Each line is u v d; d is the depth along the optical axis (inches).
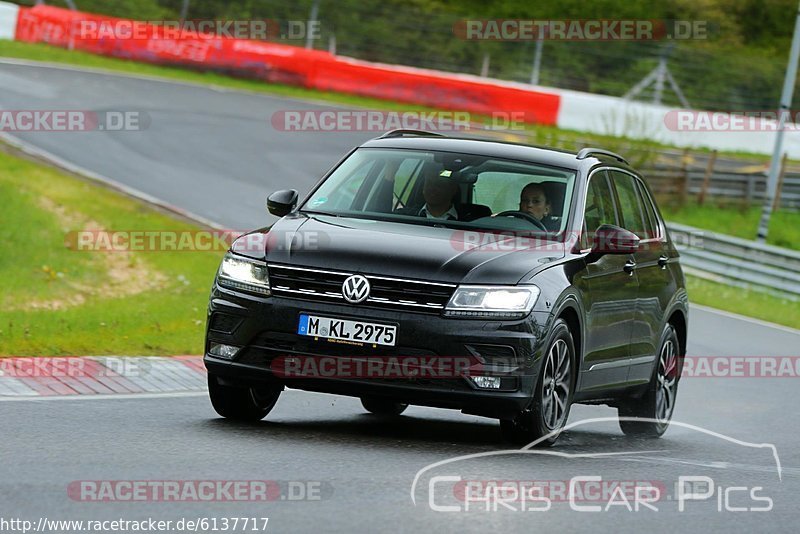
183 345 1626.5
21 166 2898.6
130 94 4111.7
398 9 6481.3
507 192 1162.6
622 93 6161.4
